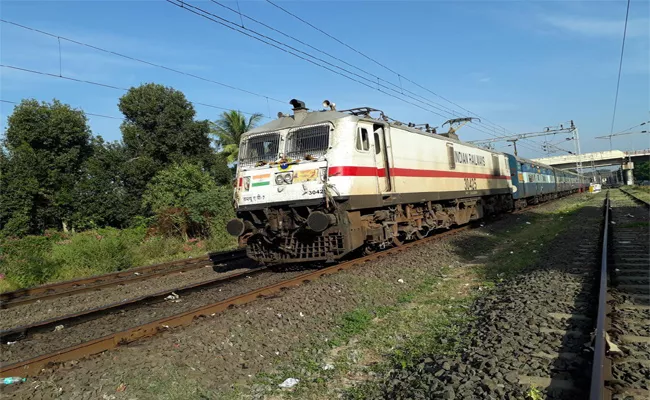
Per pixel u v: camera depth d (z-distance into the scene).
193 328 6.22
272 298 7.76
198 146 30.38
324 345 5.75
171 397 4.36
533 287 7.51
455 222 16.94
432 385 4.17
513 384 4.08
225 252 15.31
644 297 6.65
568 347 4.91
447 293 8.16
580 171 67.44
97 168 28.52
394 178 11.87
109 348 5.62
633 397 3.72
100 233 20.95
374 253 11.95
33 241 16.31
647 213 19.34
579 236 13.70
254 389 4.62
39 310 9.14
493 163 22.58
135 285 11.10
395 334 6.06
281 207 10.49
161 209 19.77
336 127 10.22
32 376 4.81
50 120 27.59
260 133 11.26
